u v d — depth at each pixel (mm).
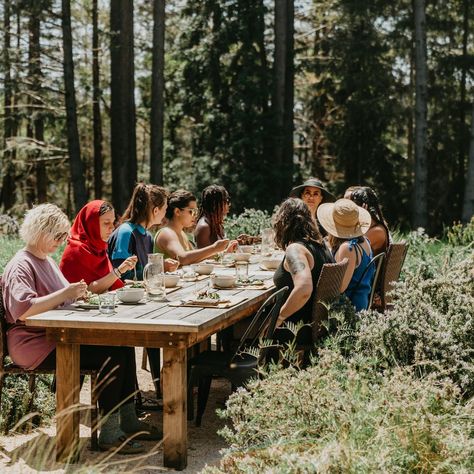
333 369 3975
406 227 25344
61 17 22609
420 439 3346
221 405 5535
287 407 3699
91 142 33875
